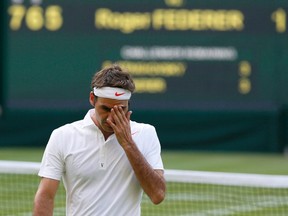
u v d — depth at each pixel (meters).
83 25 45.41
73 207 15.18
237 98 45.44
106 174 15.01
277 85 45.28
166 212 28.02
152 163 15.12
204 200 29.83
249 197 30.09
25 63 45.53
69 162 15.02
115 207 14.98
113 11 45.41
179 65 45.41
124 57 45.44
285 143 45.41
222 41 45.28
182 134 45.56
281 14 45.25
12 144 45.75
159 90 45.50
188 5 45.28
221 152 45.62
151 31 45.38
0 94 45.62
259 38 45.25
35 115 45.53
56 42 45.53
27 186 32.00
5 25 45.44
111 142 15.01
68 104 45.62
